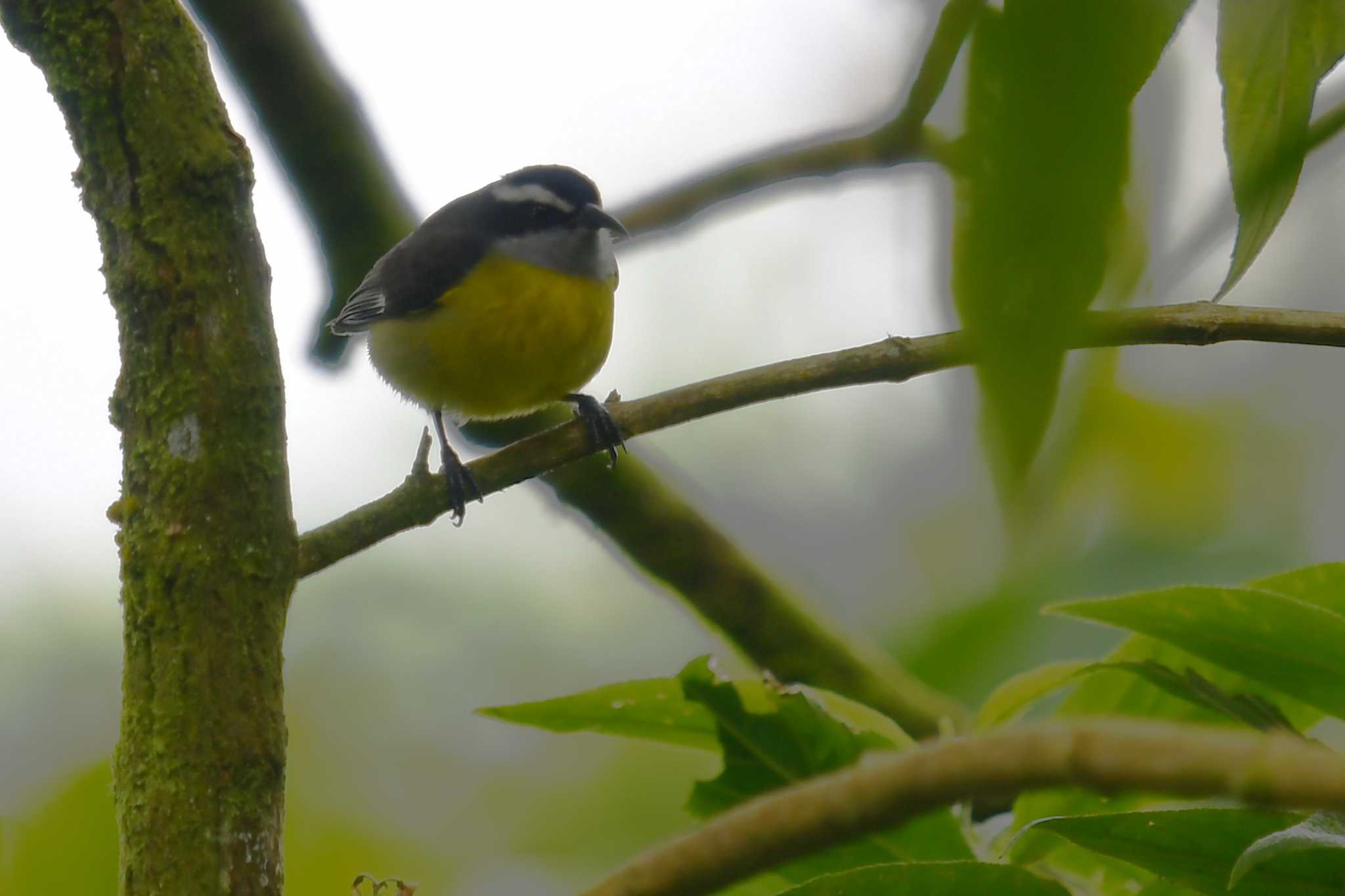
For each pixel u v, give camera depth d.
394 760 10.84
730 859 2.79
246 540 5.10
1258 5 2.47
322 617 12.47
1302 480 9.11
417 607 12.51
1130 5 1.87
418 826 10.27
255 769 4.91
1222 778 2.30
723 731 5.75
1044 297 1.93
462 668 12.36
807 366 6.75
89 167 5.33
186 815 4.79
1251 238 2.44
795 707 5.67
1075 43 1.88
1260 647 4.44
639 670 12.89
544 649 12.88
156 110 5.21
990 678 9.34
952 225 1.97
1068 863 5.70
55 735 11.77
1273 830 4.05
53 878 7.20
